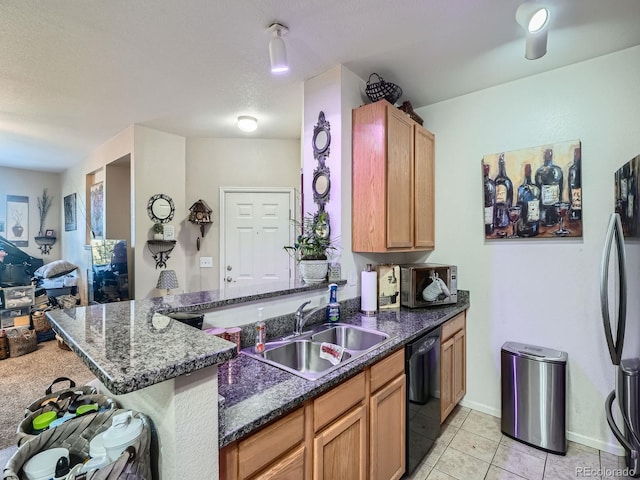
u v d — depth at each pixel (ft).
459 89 8.38
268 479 3.38
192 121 10.84
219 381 4.04
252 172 12.98
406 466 5.87
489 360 8.30
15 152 14.67
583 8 5.39
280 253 12.93
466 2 5.27
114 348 2.74
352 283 7.66
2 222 17.63
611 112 6.78
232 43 6.41
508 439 7.25
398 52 6.72
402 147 7.68
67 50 6.66
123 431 2.52
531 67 7.31
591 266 6.98
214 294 5.69
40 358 11.58
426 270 8.14
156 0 5.19
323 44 6.45
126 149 11.61
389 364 5.40
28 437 2.89
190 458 2.57
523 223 7.72
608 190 6.79
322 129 7.59
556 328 7.41
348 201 7.50
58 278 16.39
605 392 6.84
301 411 3.81
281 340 5.69
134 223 11.29
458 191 8.80
